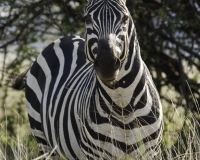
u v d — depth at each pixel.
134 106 12.23
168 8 21.28
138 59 12.17
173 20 21.20
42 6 22.09
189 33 22.81
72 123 13.38
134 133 12.38
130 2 19.56
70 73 14.85
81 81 13.83
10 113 24.56
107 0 11.45
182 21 22.03
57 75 15.36
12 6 21.83
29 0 22.83
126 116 12.23
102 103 12.20
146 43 21.30
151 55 22.88
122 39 11.31
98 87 12.22
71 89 14.02
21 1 22.45
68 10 23.45
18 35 22.34
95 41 11.35
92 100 12.46
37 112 16.09
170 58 23.16
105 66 10.88
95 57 11.35
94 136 12.40
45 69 16.02
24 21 23.03
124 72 11.87
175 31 22.50
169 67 23.47
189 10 22.75
